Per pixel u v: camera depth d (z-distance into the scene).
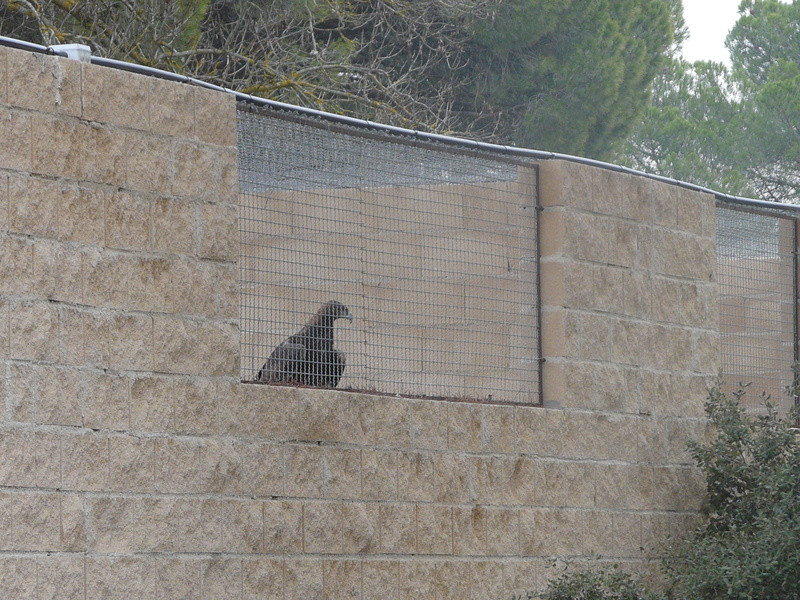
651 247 15.00
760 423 14.73
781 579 13.33
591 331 14.20
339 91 27.56
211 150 11.13
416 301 13.29
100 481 10.02
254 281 11.80
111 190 10.37
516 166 14.07
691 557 13.87
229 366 11.05
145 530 10.27
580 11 33.81
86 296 10.11
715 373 15.59
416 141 13.14
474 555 12.80
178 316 10.72
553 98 33.66
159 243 10.66
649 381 14.80
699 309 15.50
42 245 9.87
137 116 10.62
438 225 13.47
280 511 11.24
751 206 16.50
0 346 9.54
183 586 10.46
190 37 25.70
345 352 12.55
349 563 11.72
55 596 9.63
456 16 32.12
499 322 13.71
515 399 13.76
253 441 11.13
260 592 10.99
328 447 11.71
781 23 64.06
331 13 29.92
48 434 9.75
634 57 35.22
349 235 12.45
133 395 10.33
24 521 9.53
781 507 13.59
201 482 10.70
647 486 14.59
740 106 61.59
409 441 12.42
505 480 13.21
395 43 33.47
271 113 11.95
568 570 13.61
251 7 29.23
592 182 14.38
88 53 10.45
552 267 14.02
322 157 12.48
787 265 16.89
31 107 9.91
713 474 14.84
